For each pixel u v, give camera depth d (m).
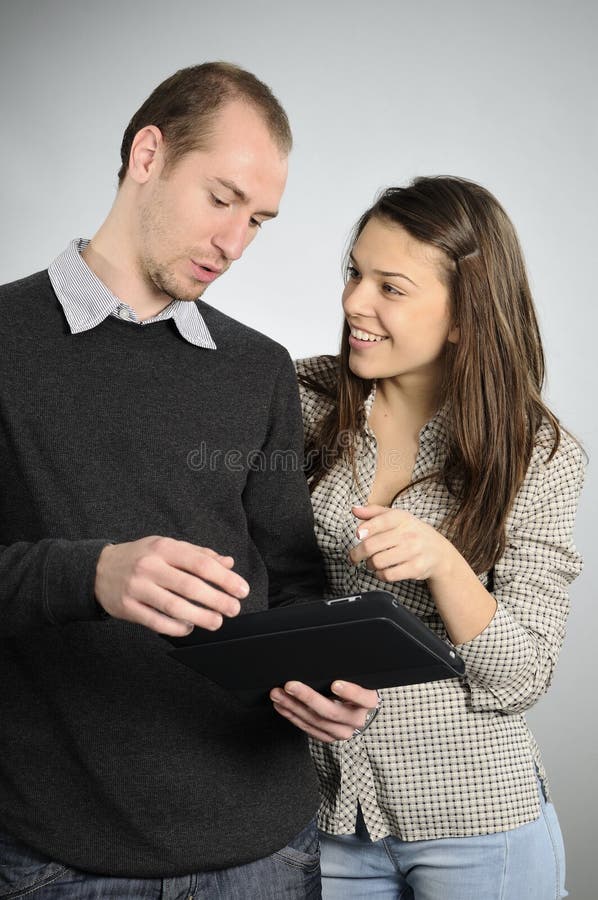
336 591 1.70
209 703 1.32
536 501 1.67
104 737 1.26
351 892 1.73
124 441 1.32
